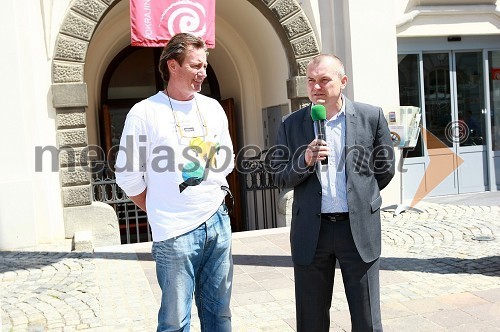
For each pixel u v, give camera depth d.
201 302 3.19
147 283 5.82
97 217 8.19
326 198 3.10
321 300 3.19
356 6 9.41
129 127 2.96
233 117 12.12
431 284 5.31
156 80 13.56
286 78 9.66
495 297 4.79
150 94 13.54
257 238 7.88
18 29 7.86
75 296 5.46
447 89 10.98
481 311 4.47
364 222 3.06
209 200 3.02
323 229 3.11
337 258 3.14
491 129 11.27
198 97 3.13
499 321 4.24
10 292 5.70
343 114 3.14
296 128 3.19
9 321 4.82
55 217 8.16
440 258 6.27
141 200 3.16
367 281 3.07
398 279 5.52
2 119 7.79
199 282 3.17
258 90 11.66
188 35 2.96
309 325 3.20
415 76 10.76
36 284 5.96
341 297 5.02
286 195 8.89
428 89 10.89
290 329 4.33
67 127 8.16
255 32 10.48
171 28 8.28
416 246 6.92
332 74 3.00
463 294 4.92
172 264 2.94
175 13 8.28
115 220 8.24
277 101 10.34
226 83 12.96
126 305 5.12
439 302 4.75
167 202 2.96
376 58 9.53
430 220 8.50
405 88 10.75
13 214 7.81
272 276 5.91
